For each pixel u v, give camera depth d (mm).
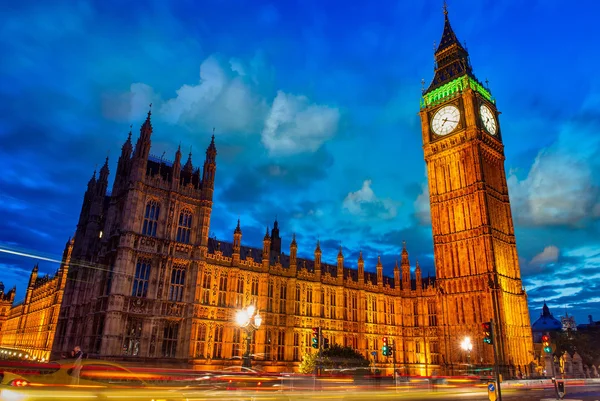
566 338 117438
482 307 76875
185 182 65000
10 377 16562
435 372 82312
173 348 56125
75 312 66750
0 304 168125
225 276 64250
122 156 65750
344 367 58625
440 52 99500
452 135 88562
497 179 88375
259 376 39188
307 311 74500
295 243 74875
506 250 83688
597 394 42375
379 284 87938
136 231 55969
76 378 17281
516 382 62594
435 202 88812
